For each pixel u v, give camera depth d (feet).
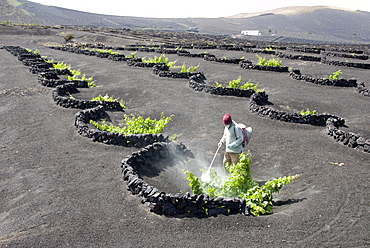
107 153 30.83
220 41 170.91
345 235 18.34
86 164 28.45
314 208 21.02
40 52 111.75
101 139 33.24
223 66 82.74
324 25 626.64
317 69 80.18
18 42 148.36
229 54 105.40
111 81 68.08
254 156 31.89
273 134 38.19
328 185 24.75
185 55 100.32
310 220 19.66
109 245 18.08
